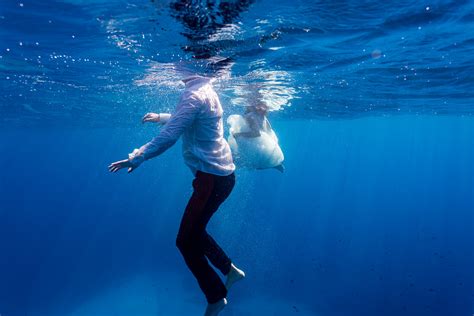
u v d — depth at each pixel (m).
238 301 17.91
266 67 9.30
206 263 3.34
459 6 5.71
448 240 46.72
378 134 47.97
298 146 74.06
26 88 13.60
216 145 3.52
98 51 7.80
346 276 21.73
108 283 23.06
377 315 16.48
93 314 18.66
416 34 7.02
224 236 36.09
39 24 6.07
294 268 23.45
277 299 18.14
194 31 6.06
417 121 33.22
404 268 23.66
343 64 9.43
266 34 6.48
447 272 22.88
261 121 7.27
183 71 9.37
